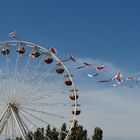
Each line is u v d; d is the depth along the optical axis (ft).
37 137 343.05
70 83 207.21
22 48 207.10
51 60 209.46
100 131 358.43
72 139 342.03
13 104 200.23
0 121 199.21
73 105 207.00
